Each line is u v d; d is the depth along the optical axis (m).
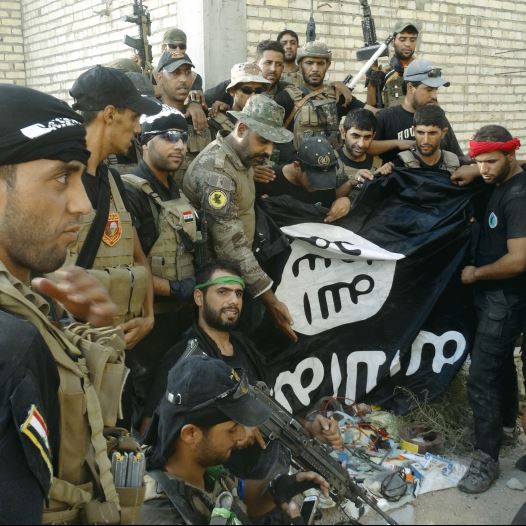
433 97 4.33
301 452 2.23
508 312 3.21
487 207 3.30
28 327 1.17
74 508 1.24
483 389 3.22
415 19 7.11
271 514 1.67
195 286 2.89
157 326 3.05
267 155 3.10
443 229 3.55
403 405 3.66
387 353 3.65
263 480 1.81
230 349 3.06
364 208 3.63
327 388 3.63
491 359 3.22
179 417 1.59
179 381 1.62
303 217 3.55
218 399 1.59
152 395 2.81
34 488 1.09
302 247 3.55
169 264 2.86
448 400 3.71
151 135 2.88
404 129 4.39
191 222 2.88
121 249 2.44
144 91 3.48
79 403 1.27
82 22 8.29
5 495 1.05
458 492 2.98
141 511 1.35
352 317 3.64
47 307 1.28
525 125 7.77
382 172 3.66
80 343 1.37
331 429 2.86
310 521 1.80
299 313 3.57
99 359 1.35
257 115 3.00
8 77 9.91
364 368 3.66
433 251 3.59
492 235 3.26
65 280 1.29
